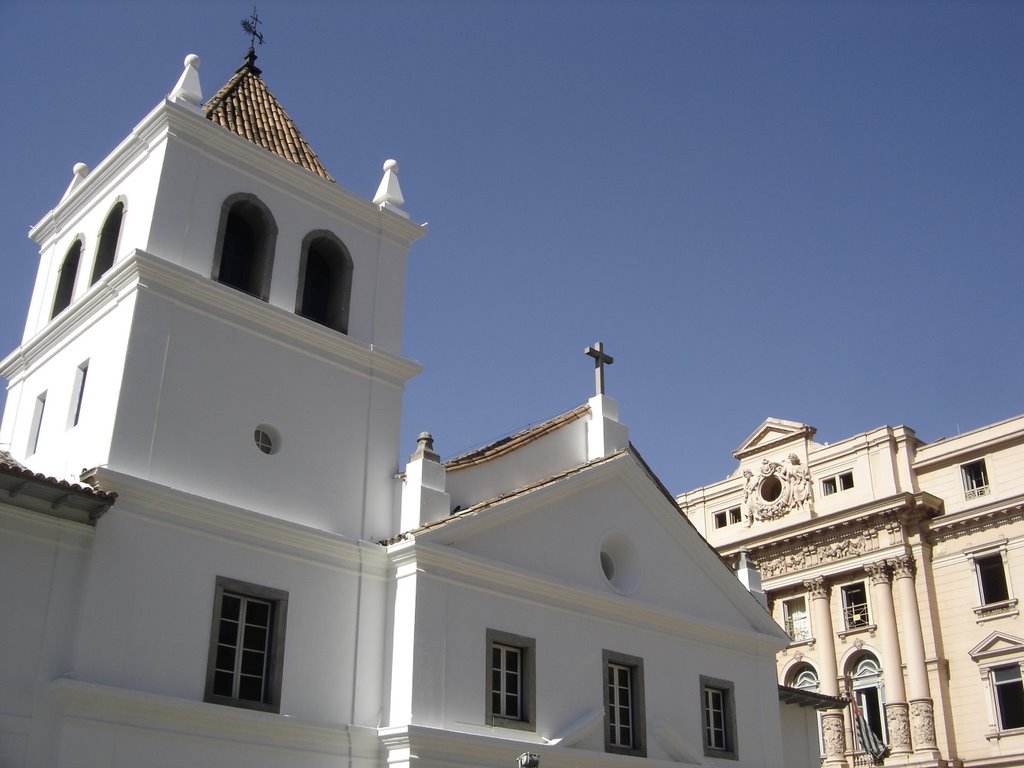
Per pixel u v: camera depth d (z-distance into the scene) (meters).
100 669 16.34
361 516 21.05
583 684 21.77
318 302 22.70
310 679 18.72
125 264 19.30
